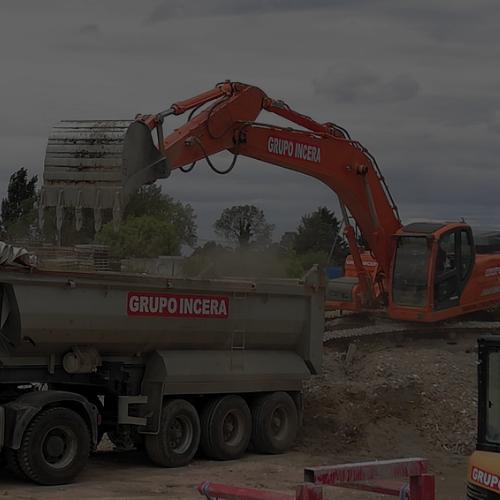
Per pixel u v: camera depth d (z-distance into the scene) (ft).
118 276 43.37
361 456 52.06
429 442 54.49
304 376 52.80
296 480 44.11
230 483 42.78
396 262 68.39
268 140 58.59
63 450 41.55
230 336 49.29
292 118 61.67
